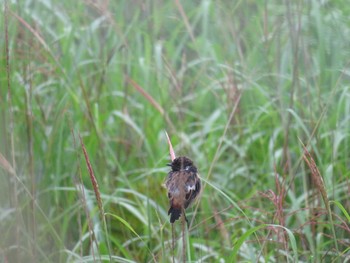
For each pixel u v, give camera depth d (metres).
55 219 8.97
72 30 11.81
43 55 11.41
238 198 10.42
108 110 11.93
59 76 10.84
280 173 10.17
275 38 11.51
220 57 12.55
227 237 9.11
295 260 6.92
